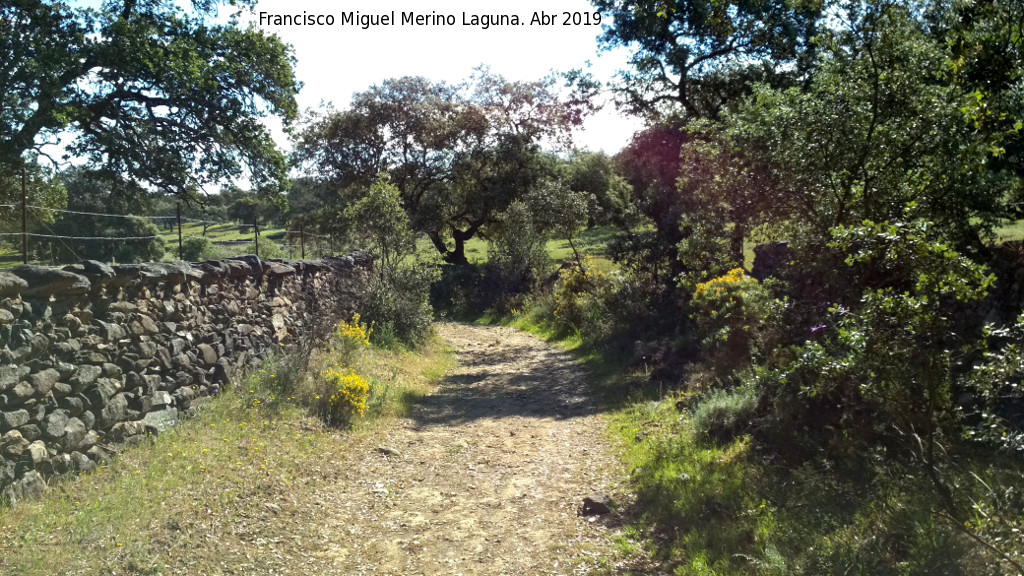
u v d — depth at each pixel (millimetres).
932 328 4395
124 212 19094
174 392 7211
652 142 18594
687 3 16594
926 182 6504
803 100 7273
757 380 7168
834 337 6457
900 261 4688
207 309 8555
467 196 38438
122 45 15359
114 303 6496
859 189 6891
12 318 5066
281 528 5496
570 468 7488
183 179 17766
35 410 5152
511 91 38875
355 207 18844
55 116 13945
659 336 13711
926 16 7922
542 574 4926
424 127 38188
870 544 4422
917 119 6746
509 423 9836
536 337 20891
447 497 6664
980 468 4988
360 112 38344
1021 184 7660
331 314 13320
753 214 8633
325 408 8773
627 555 5133
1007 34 6641
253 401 8086
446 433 9219
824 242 6742
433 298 30812
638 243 16562
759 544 4859
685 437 7637
